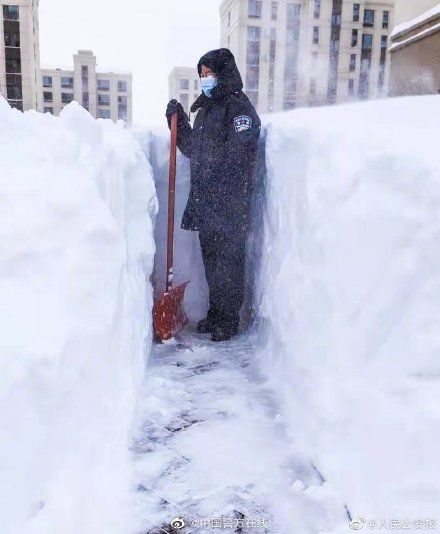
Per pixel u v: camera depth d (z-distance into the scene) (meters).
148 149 3.03
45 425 1.21
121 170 2.32
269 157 2.60
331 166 1.78
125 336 1.94
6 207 1.50
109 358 1.63
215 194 2.89
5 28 31.70
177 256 3.23
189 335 3.01
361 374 1.53
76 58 48.31
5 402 1.11
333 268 1.68
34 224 1.49
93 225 1.66
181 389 2.23
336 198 1.71
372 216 1.56
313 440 1.71
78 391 1.38
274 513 1.47
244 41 33.47
